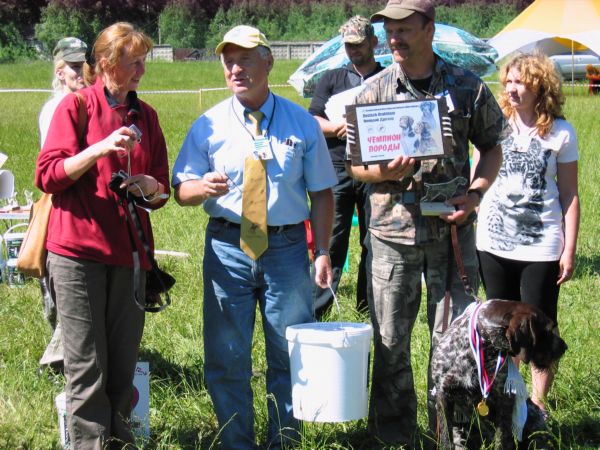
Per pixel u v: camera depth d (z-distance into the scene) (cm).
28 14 6134
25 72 4388
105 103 413
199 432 485
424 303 696
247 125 430
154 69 4488
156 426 494
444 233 438
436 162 433
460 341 414
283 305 440
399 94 436
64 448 460
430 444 456
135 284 410
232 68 421
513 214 493
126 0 6256
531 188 488
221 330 443
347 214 678
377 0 6406
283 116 435
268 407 458
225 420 449
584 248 898
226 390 448
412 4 417
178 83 3722
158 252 848
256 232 429
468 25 6031
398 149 423
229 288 439
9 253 797
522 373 539
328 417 423
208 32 6272
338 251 683
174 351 601
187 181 426
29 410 504
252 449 454
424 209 428
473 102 435
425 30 422
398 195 438
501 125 442
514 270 501
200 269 799
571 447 462
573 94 2688
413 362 563
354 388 425
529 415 444
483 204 506
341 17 6334
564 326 636
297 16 6350
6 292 747
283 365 451
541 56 488
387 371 458
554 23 2152
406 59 426
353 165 430
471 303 433
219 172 424
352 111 423
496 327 402
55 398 489
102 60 408
